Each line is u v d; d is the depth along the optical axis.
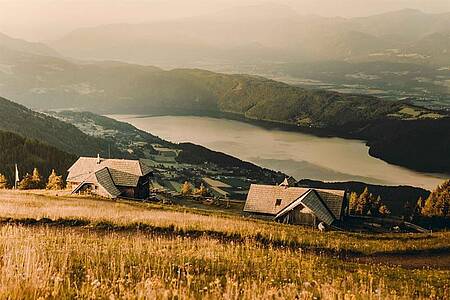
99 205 59.34
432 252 39.88
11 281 14.38
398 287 24.23
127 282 17.30
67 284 16.72
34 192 83.75
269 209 86.00
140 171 98.38
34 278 15.16
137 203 69.25
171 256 24.73
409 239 47.25
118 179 96.94
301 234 43.53
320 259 30.28
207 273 22.08
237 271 22.94
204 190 130.75
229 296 16.27
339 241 40.88
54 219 40.09
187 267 22.14
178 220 43.09
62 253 22.58
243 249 30.06
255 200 88.00
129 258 22.98
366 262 35.06
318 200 85.94
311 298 17.70
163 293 15.37
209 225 41.81
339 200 87.88
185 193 135.62
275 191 88.31
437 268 34.88
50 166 170.12
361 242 42.53
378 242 43.38
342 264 29.64
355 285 21.88
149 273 19.17
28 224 38.81
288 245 37.81
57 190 91.81
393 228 87.44
